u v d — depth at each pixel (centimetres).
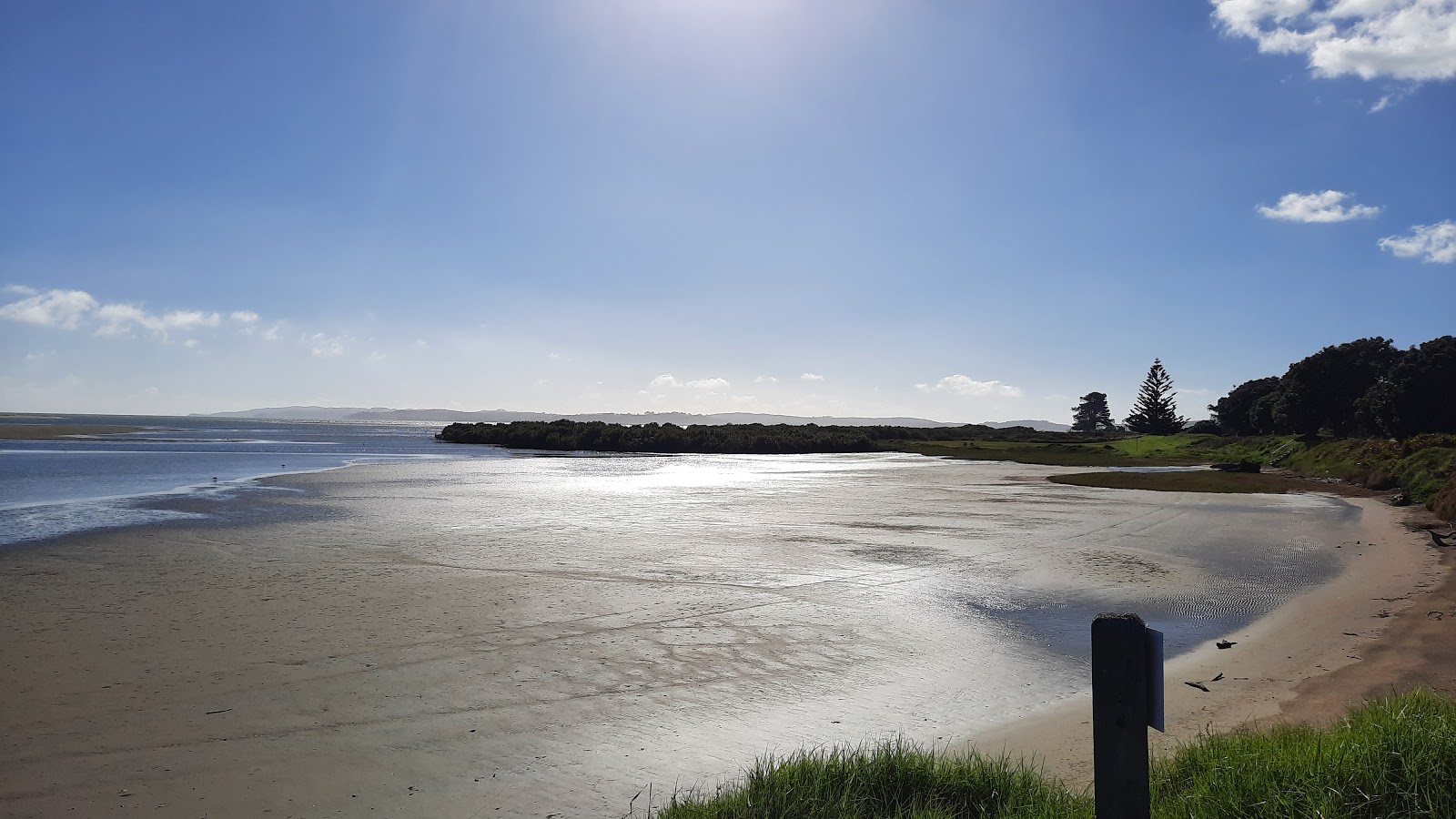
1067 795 611
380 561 1803
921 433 13575
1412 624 1265
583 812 682
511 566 1770
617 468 5662
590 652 1145
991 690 1012
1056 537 2331
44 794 711
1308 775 540
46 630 1220
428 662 1088
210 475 4197
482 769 768
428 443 10631
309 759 788
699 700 964
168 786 729
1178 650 1194
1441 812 490
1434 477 3438
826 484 4262
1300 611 1426
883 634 1269
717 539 2217
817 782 618
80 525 2305
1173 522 2689
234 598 1438
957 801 615
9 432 10356
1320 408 8331
